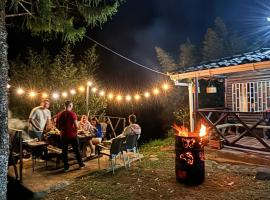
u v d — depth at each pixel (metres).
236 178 6.20
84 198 5.30
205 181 6.06
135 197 5.28
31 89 11.48
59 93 11.46
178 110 13.15
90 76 12.57
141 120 15.05
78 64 12.77
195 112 9.19
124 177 6.48
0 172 3.47
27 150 7.94
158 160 8.00
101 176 6.60
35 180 6.11
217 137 9.02
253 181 5.97
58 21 5.43
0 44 3.47
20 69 11.97
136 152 8.73
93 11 5.44
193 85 9.84
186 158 5.82
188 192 5.46
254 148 8.03
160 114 14.43
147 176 6.49
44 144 7.07
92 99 12.23
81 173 6.63
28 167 7.19
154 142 12.01
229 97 11.52
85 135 7.68
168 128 13.94
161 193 5.45
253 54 8.74
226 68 7.74
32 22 5.33
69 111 6.82
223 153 7.95
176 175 6.05
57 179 6.19
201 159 5.85
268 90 10.20
